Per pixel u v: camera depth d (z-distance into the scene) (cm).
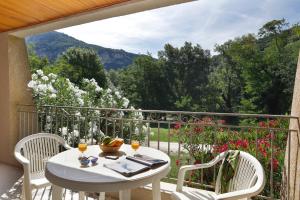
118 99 715
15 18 438
